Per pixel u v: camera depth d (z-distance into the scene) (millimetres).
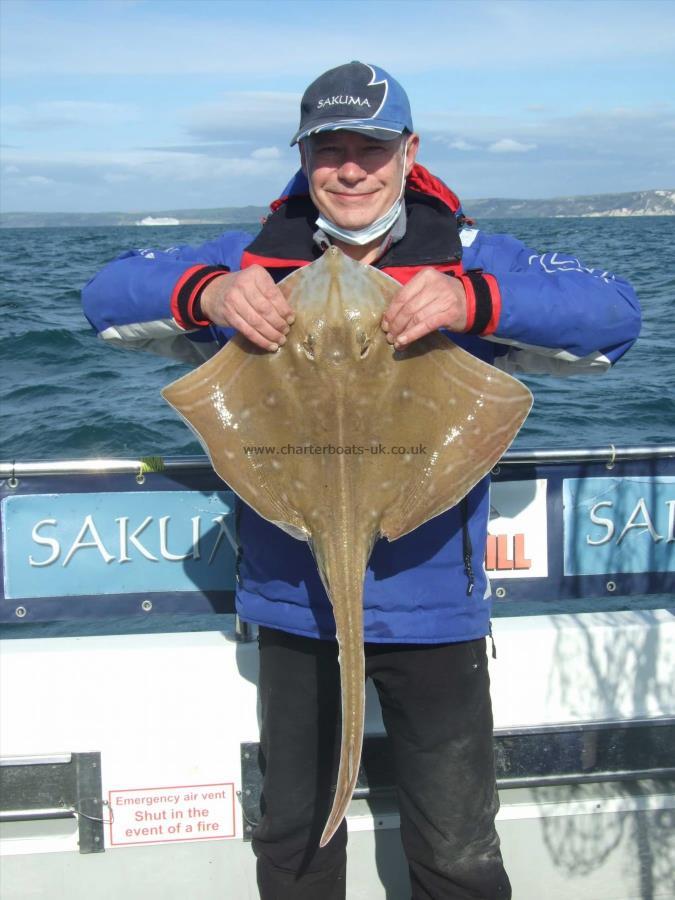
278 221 2486
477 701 2373
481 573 2402
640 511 3025
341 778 1800
